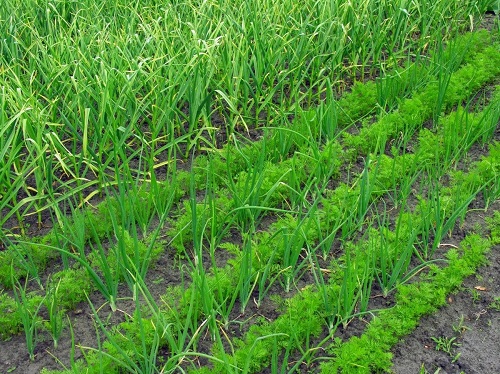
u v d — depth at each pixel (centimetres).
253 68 429
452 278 299
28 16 441
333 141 369
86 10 437
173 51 396
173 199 342
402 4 438
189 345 267
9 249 314
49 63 384
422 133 377
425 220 312
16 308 291
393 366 274
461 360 276
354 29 430
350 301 283
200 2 450
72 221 336
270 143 369
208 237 328
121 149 343
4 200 316
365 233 317
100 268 312
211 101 406
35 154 370
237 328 288
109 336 256
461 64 452
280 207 345
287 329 279
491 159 352
